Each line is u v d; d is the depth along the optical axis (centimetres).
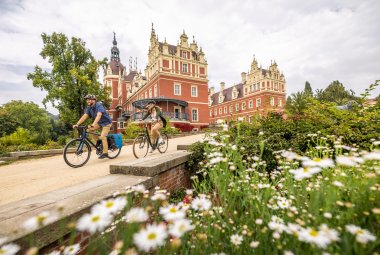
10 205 164
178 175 367
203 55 3269
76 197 180
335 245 86
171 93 2889
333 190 112
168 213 108
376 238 87
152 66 3167
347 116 416
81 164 443
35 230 125
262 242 111
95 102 476
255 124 565
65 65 2409
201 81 3178
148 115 581
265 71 4278
